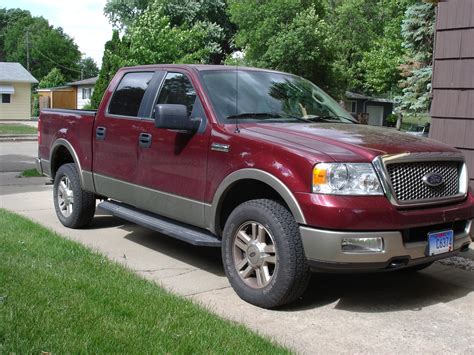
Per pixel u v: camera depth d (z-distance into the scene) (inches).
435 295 199.0
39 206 342.0
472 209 187.8
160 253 243.0
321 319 173.6
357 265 163.3
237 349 141.3
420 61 715.4
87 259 212.7
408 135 198.4
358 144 173.8
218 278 210.7
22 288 169.8
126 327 148.4
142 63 756.6
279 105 215.9
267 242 179.9
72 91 1937.7
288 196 169.8
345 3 1571.1
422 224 170.4
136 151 231.0
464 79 258.5
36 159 313.4
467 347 156.7
